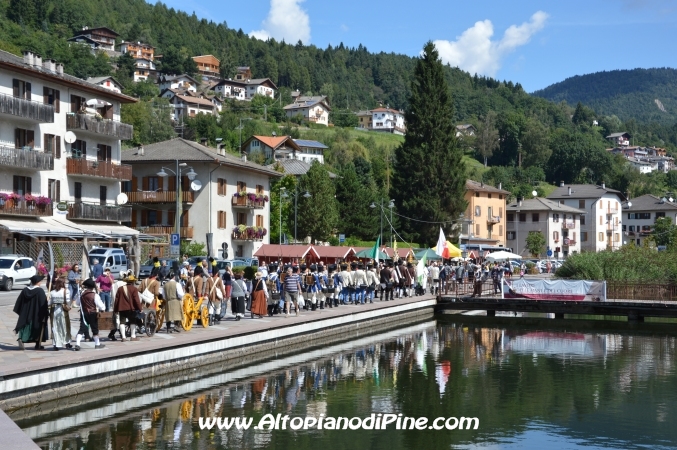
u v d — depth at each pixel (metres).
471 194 119.38
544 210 127.56
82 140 60.66
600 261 54.53
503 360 30.78
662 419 20.84
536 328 43.59
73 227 54.69
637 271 53.31
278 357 30.19
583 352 33.44
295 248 63.97
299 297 37.62
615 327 44.06
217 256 68.75
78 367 19.98
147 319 25.62
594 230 137.62
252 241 75.12
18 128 53.47
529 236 120.69
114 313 24.30
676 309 44.00
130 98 65.50
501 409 21.81
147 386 22.77
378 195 106.19
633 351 33.84
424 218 93.31
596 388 24.95
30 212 52.47
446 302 49.97
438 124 94.19
